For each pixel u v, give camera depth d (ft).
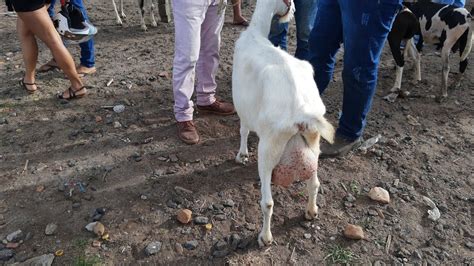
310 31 13.64
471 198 10.78
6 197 10.63
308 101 8.30
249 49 9.79
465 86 16.15
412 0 16.72
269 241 9.29
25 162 11.85
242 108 9.81
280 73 8.56
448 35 14.53
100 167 11.68
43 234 9.61
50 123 13.62
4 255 9.03
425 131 13.51
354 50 10.74
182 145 12.66
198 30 11.55
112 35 20.95
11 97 15.02
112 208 10.32
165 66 17.69
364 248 9.37
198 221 9.92
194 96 15.30
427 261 9.11
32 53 14.57
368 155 12.35
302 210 10.35
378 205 10.55
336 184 11.21
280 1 10.81
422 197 10.81
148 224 9.90
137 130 13.35
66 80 16.34
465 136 13.25
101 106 14.61
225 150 12.46
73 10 14.87
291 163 8.38
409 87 16.10
